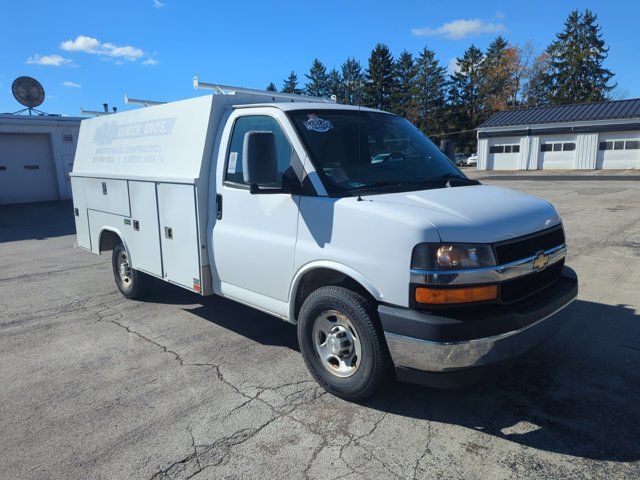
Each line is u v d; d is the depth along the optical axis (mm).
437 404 3656
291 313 4004
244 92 5020
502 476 2854
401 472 2910
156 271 5461
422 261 3082
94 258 9742
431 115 69938
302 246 3771
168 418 3561
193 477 2928
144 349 4840
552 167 37812
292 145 3914
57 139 22078
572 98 64562
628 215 12469
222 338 5062
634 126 33656
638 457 2990
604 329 4953
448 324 3000
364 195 3631
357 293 3525
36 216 17625
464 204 3469
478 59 70000
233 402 3758
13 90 21828
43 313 6105
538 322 3307
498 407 3594
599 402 3615
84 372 4363
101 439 3332
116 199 5996
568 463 2951
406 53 72188
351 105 4746
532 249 3461
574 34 65875
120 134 6094
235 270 4426
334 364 3787
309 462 3025
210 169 4633
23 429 3480
